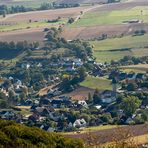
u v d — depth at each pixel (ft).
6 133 217.36
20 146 213.87
